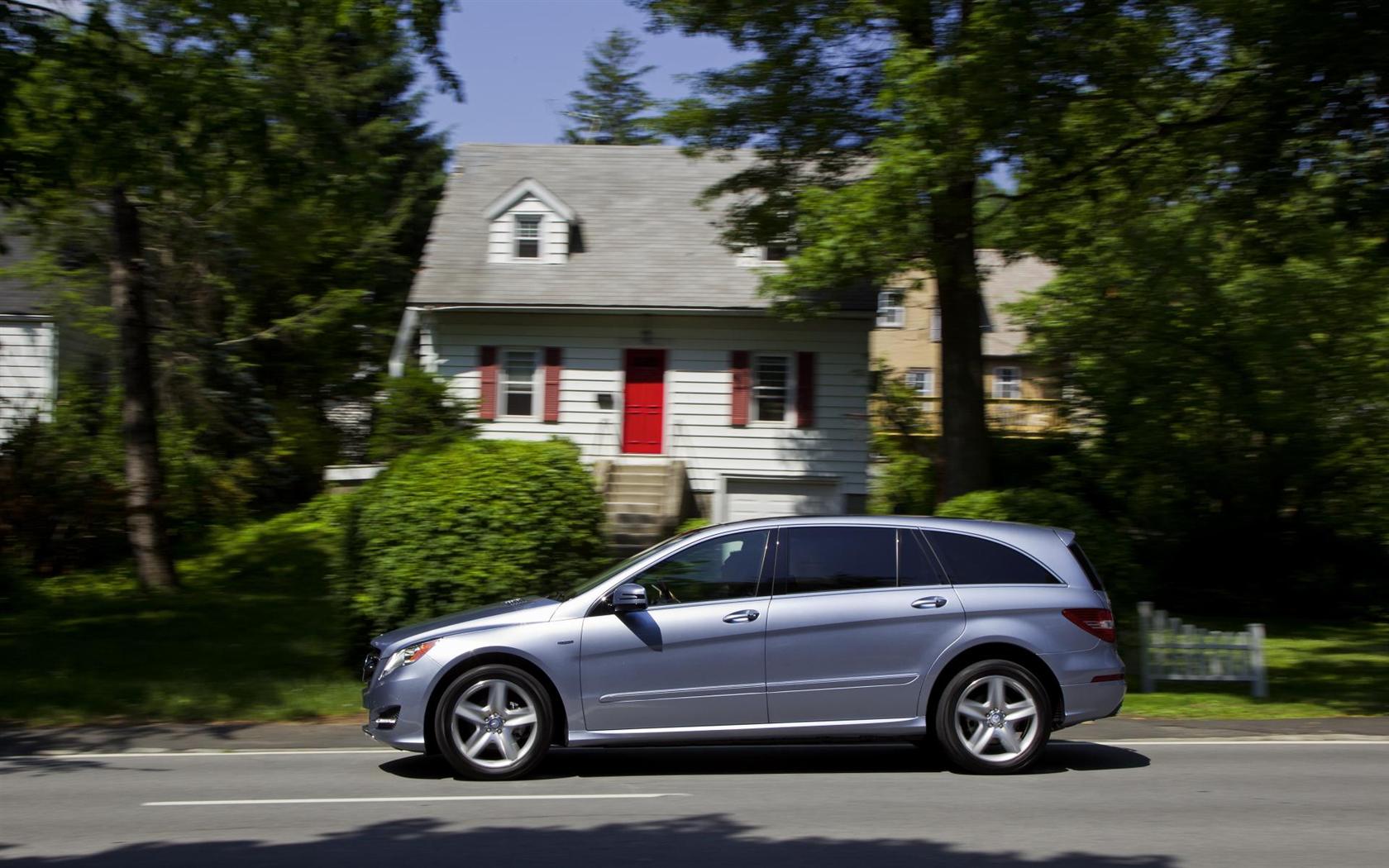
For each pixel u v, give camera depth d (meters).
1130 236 21.02
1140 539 23.59
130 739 10.18
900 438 26.44
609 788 7.89
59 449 21.12
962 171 15.50
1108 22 14.95
